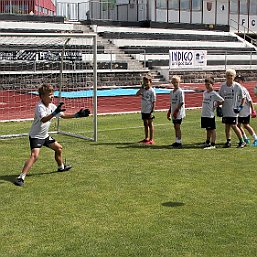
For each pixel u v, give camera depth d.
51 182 7.48
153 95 10.70
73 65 23.05
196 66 28.17
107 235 5.36
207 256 4.82
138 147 10.34
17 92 21.45
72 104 18.27
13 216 5.95
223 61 33.22
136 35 33.03
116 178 7.71
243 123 10.45
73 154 9.57
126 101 20.56
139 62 29.45
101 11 39.03
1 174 7.97
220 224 5.68
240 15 41.28
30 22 29.81
